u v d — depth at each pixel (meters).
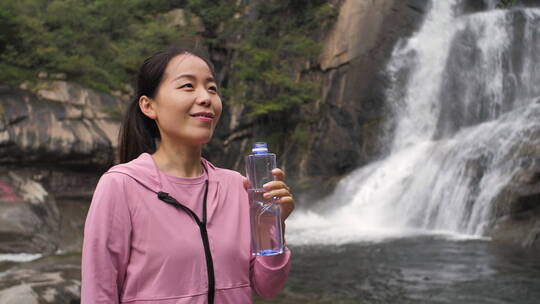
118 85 19.66
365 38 22.84
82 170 16.56
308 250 10.93
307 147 23.34
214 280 1.66
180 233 1.66
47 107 16.09
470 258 9.14
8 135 14.81
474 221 12.79
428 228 14.46
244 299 1.73
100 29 22.16
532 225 10.94
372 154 21.55
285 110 24.12
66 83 17.27
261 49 24.78
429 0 22.39
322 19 24.58
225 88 25.30
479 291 6.94
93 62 19.23
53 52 17.64
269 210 1.76
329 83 23.53
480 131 15.98
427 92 20.94
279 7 25.97
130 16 24.14
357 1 23.53
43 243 12.20
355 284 7.67
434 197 14.93
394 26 22.44
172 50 1.87
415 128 20.78
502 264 8.55
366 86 22.31
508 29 19.50
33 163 15.47
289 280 8.08
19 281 5.93
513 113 15.83
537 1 19.97
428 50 21.42
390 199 16.77
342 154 22.22
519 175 12.01
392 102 21.72
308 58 24.52
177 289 1.62
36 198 13.91
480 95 19.62
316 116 23.48
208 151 23.58
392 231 13.91
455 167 14.89
